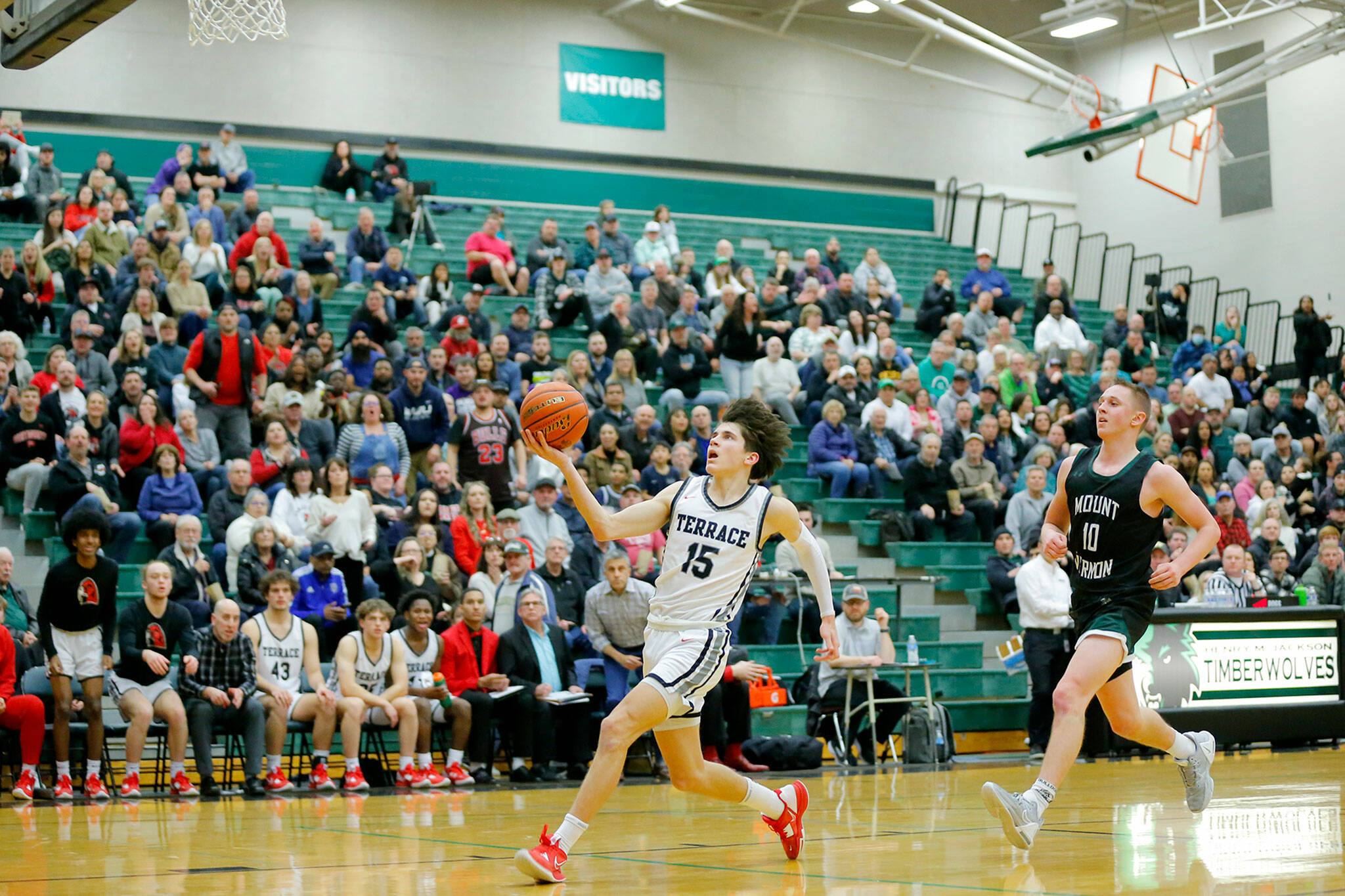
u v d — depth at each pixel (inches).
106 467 485.1
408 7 894.4
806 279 802.8
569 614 467.2
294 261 784.3
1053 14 940.0
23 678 383.9
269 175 848.3
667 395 642.2
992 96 1064.2
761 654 513.0
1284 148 930.7
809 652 525.0
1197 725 457.1
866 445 629.0
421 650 412.5
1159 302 937.5
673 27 972.6
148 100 821.9
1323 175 906.7
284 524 464.1
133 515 471.5
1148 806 276.5
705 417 588.7
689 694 182.4
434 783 400.8
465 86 907.4
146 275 596.1
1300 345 836.0
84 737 391.2
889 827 248.1
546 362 621.9
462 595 446.3
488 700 412.2
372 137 877.8
